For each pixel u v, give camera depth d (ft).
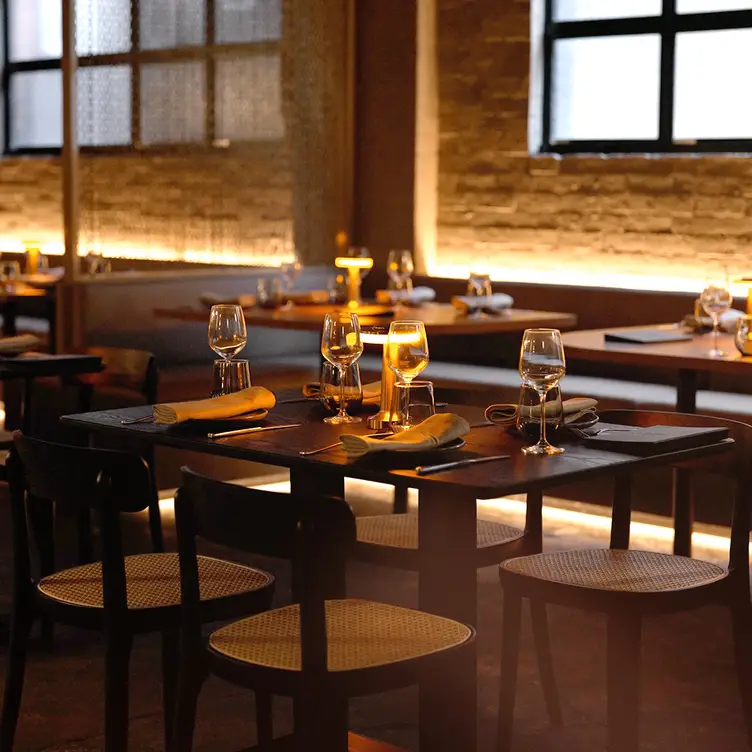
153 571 8.63
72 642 11.70
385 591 13.17
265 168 20.34
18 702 8.77
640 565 8.84
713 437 8.37
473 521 7.68
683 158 19.06
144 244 18.52
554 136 20.95
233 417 8.88
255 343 19.33
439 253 22.00
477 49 21.15
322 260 21.53
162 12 18.74
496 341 19.84
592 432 8.45
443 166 21.79
